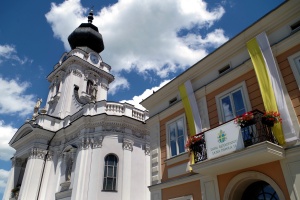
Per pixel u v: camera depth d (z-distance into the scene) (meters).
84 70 29.27
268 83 9.45
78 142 20.59
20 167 25.97
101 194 17.88
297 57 9.22
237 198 9.46
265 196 9.00
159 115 14.16
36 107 28.05
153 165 13.40
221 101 11.30
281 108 8.81
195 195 10.63
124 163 19.41
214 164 9.09
